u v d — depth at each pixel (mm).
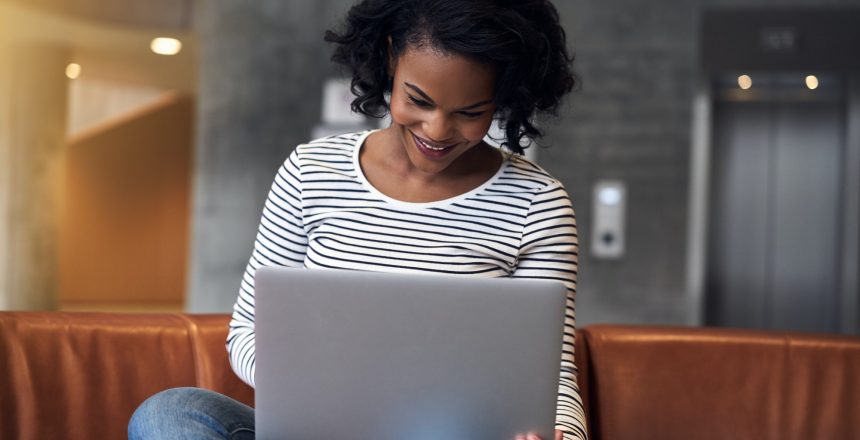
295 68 6387
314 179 1561
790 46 5773
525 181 1550
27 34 8414
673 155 5926
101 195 11898
